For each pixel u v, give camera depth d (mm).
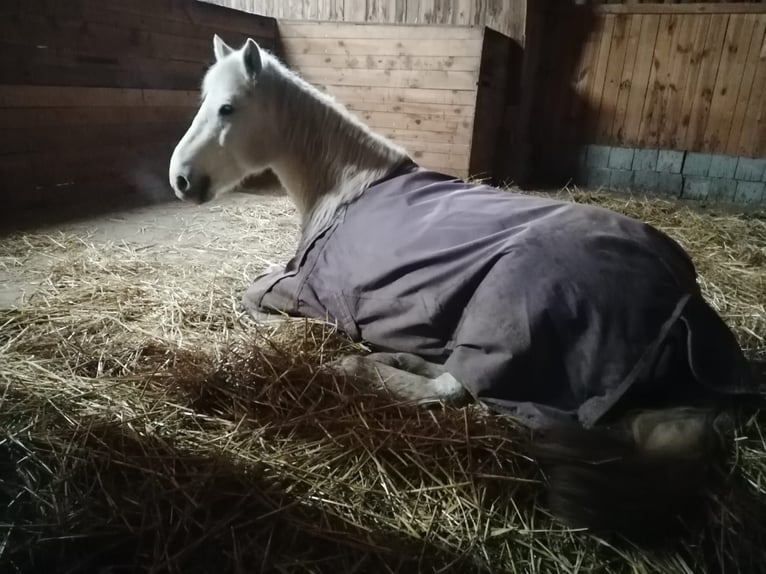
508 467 1341
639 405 1352
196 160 2035
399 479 1315
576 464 1151
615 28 5500
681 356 1347
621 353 1334
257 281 2141
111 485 1234
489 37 4852
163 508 1193
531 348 1393
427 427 1412
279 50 5492
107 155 3906
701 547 1120
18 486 1229
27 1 3184
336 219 1920
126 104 3986
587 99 5777
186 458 1305
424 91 5055
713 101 5293
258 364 1629
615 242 1447
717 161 5367
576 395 1380
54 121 3475
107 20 3711
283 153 2059
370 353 1813
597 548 1148
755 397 1404
